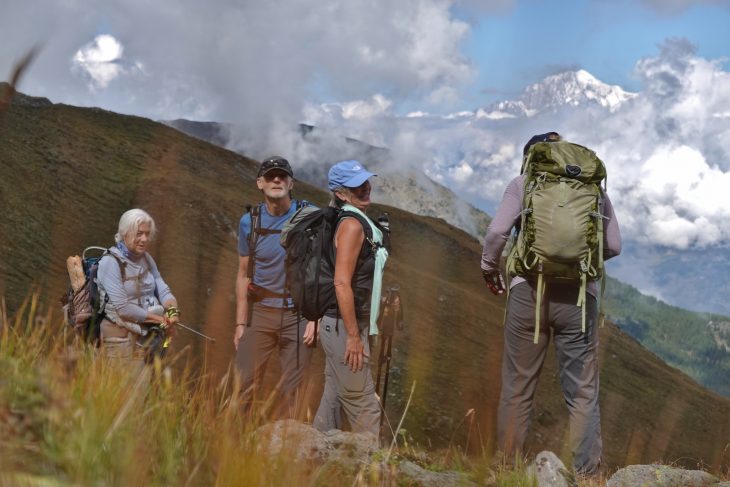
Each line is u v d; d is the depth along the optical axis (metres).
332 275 4.54
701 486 2.60
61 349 2.17
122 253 4.49
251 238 5.86
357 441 2.66
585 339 4.98
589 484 4.14
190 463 1.70
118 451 1.51
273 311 5.57
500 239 5.21
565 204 5.00
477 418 1.79
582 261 4.97
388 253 4.59
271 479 1.57
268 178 5.95
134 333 4.36
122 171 119.19
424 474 2.42
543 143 5.20
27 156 107.94
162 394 1.99
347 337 4.43
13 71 1.07
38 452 1.43
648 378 125.19
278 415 2.23
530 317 5.07
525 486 2.34
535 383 4.98
